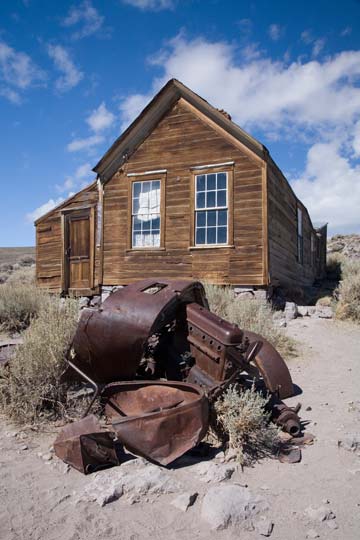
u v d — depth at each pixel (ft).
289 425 13.34
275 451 12.34
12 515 9.01
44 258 47.60
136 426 11.41
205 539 8.40
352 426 14.30
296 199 52.95
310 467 11.51
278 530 8.71
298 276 54.65
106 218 42.80
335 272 81.51
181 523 8.88
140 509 9.31
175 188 39.78
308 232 65.82
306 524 8.93
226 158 37.76
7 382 15.17
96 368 14.06
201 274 38.22
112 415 13.33
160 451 11.35
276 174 41.11
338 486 10.53
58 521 8.83
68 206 45.80
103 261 42.68
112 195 42.68
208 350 13.58
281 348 23.79
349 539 8.45
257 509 9.25
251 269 36.40
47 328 16.88
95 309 13.73
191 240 38.75
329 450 12.58
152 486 9.98
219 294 30.55
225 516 8.87
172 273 39.42
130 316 13.37
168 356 15.15
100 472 10.95
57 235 46.57
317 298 47.11
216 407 12.81
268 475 11.05
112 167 42.75
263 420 13.04
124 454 12.09
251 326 24.14
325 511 9.20
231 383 13.29
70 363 14.39
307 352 24.22
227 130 37.78
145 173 41.04
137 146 41.63
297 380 19.34
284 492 10.19
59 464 11.32
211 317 14.06
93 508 9.28
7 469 10.97
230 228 37.19
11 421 14.34
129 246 41.42
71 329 16.89
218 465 11.12
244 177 37.04
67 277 45.65
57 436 12.81
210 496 9.52
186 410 11.73
